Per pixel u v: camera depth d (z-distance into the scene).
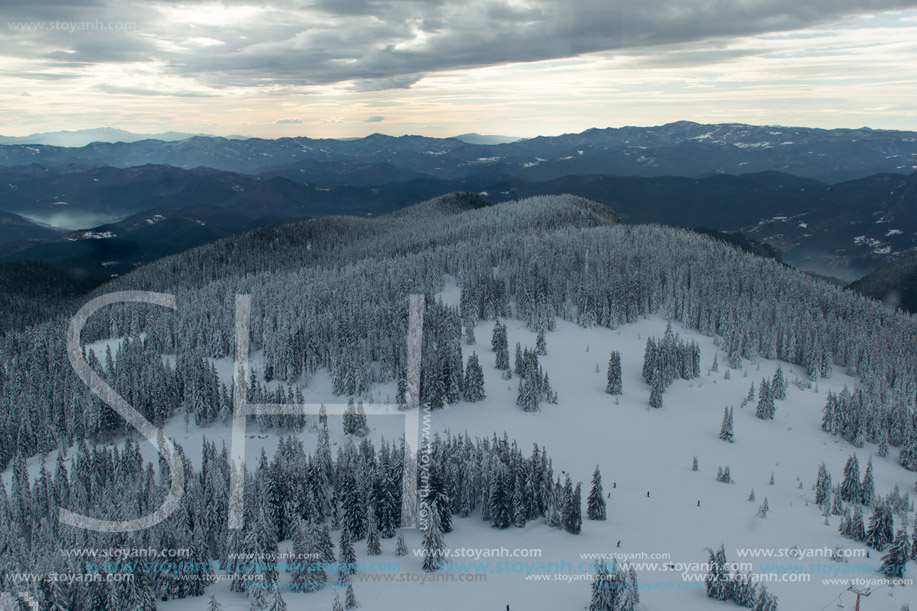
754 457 145.50
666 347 185.62
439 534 89.56
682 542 98.44
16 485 119.44
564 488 106.19
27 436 153.50
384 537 103.50
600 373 184.25
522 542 98.44
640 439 149.62
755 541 99.81
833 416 162.25
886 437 152.75
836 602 81.06
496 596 81.50
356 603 79.56
